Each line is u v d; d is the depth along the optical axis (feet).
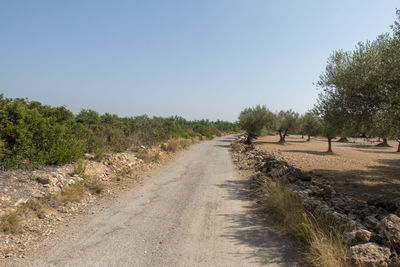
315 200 18.85
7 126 21.76
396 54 23.97
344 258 10.47
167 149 57.62
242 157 53.47
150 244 13.39
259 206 20.79
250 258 12.01
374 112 28.60
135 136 52.90
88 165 29.14
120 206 19.99
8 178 19.44
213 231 15.42
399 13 23.97
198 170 38.60
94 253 12.18
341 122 32.96
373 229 13.48
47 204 17.65
